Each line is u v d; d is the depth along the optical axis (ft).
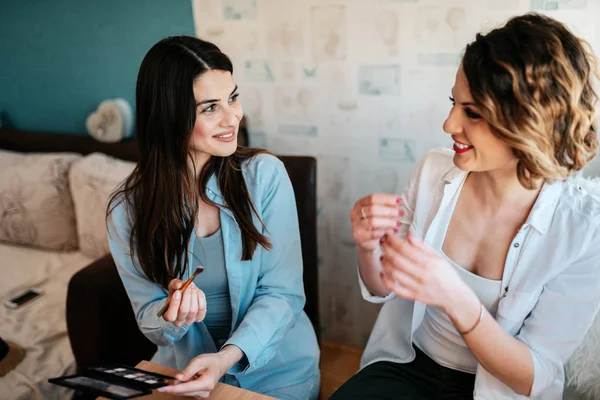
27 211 6.62
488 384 3.29
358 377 3.78
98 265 4.76
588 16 4.21
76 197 6.33
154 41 6.36
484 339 2.97
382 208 3.12
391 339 3.90
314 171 4.75
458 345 3.55
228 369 3.44
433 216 3.67
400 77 5.07
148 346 5.05
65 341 5.16
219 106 3.53
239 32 5.68
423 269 2.78
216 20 5.79
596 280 3.07
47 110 7.54
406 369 3.75
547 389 3.37
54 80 7.29
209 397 3.00
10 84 7.64
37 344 5.07
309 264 4.88
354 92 5.34
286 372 4.13
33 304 5.69
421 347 3.83
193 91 3.45
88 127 6.86
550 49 2.62
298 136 5.81
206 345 4.04
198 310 3.22
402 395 3.56
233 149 3.68
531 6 4.37
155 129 3.63
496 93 2.67
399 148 5.35
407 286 2.84
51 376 4.75
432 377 3.65
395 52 5.00
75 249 6.79
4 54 7.48
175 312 3.11
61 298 5.78
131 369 3.02
